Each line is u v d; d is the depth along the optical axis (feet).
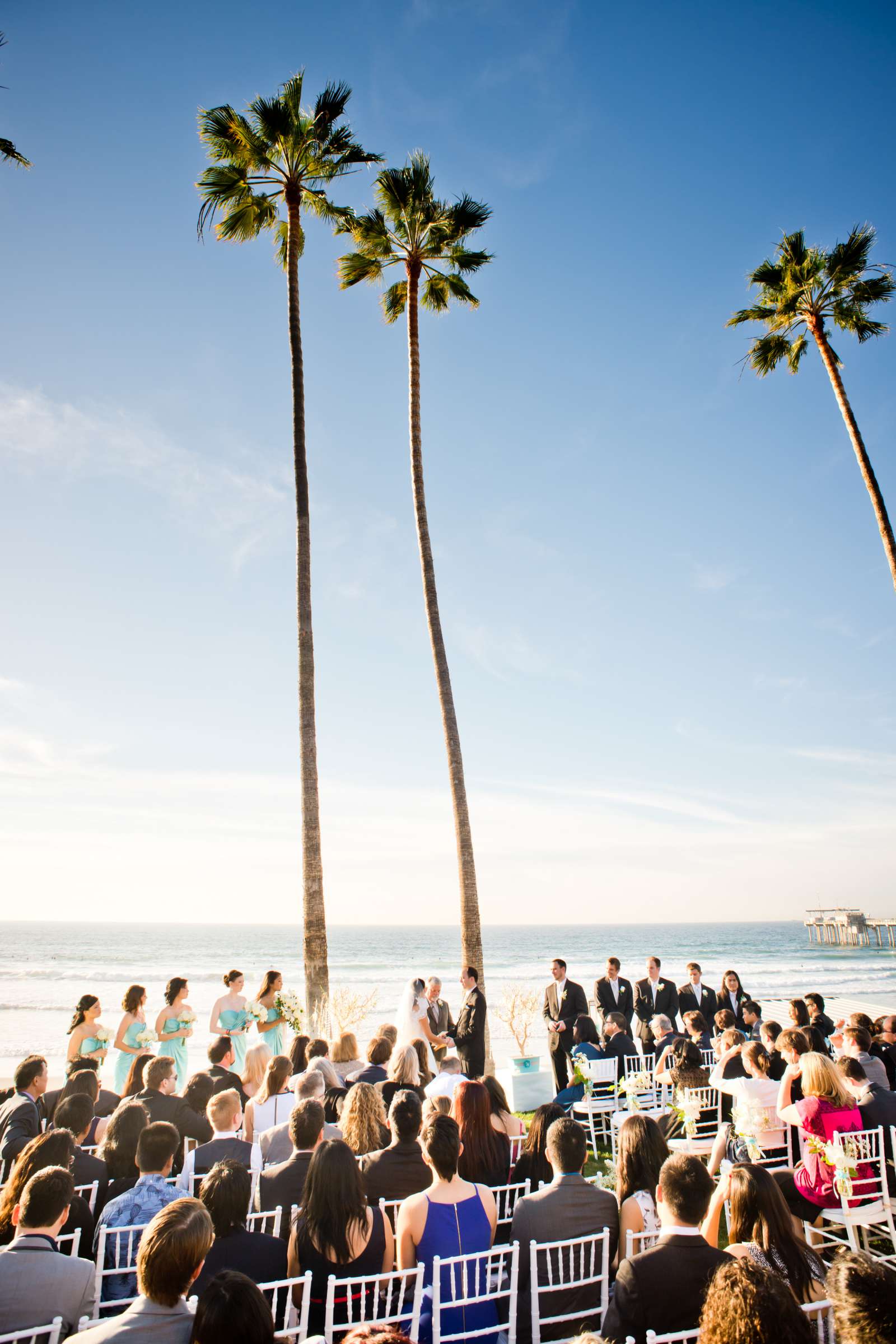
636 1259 10.50
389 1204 14.49
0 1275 10.20
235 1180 12.10
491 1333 11.72
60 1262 10.56
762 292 55.72
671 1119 24.35
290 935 332.80
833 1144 18.25
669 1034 34.01
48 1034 97.71
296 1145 15.01
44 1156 12.94
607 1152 29.60
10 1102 18.86
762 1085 22.26
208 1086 20.51
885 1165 18.84
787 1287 7.70
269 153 45.32
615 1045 32.50
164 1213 9.31
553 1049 35.24
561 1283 12.25
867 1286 6.91
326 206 47.91
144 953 223.71
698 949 284.82
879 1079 23.04
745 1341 7.24
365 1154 16.78
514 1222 13.25
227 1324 7.71
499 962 217.77
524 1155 16.70
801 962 231.91
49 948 237.66
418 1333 11.55
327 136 45.73
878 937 285.02
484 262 50.96
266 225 47.85
